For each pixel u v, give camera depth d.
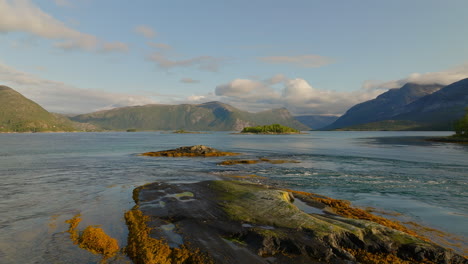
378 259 11.05
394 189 25.28
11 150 74.44
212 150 62.75
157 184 24.38
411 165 42.78
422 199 21.61
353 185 27.06
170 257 10.70
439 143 113.75
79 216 15.91
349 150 76.62
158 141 145.00
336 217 15.23
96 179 29.27
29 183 26.70
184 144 112.88
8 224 14.41
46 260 10.55
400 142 124.00
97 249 11.55
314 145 103.88
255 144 113.62
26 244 11.93
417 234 14.07
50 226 14.19
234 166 41.69
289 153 66.38
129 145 103.38
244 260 10.50
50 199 20.02
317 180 29.72
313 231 12.47
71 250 11.43
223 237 12.50
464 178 31.02
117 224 14.66
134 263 10.58
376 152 69.12
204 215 15.38
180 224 14.08
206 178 30.22
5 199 19.97
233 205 17.03
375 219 16.00
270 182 28.38
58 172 34.59
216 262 10.23
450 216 17.22
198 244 11.73
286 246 11.56
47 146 93.44
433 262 10.95
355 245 11.94
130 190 23.27
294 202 19.38
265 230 12.70
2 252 11.11
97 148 84.69
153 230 13.25
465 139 115.06
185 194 20.33
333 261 10.78
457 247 12.59
